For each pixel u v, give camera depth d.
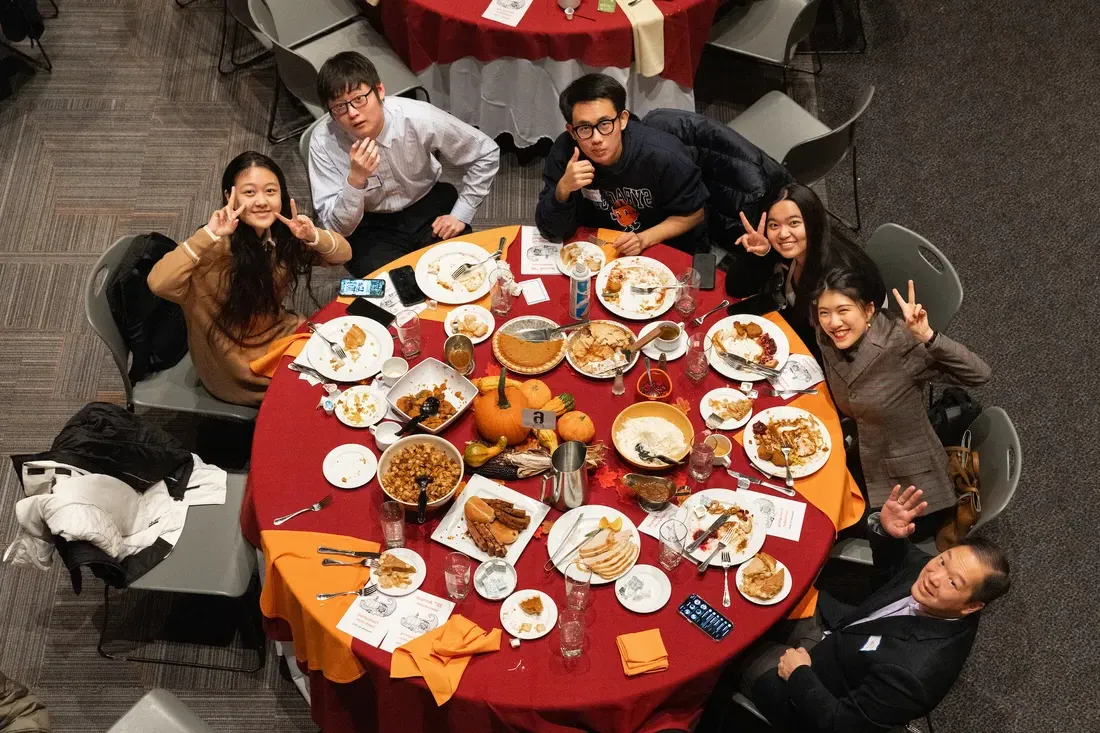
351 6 4.53
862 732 2.53
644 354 3.01
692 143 3.59
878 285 3.01
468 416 2.86
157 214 4.54
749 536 2.62
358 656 2.45
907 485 3.12
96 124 4.87
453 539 2.60
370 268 3.79
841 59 5.15
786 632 2.81
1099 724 3.23
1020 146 4.82
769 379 2.98
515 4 4.04
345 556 2.59
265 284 3.20
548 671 2.40
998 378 4.05
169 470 3.09
